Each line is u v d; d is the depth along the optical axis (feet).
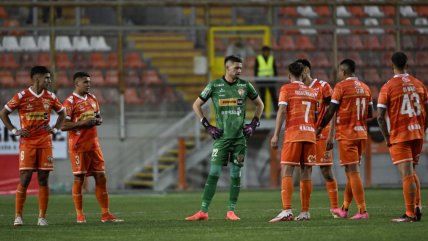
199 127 308.60
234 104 163.63
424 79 323.37
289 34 330.34
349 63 156.25
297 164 155.43
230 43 323.37
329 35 329.72
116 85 314.35
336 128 157.48
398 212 177.17
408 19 333.62
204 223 155.02
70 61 314.96
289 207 155.63
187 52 324.39
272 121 303.27
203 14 344.90
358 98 155.12
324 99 164.66
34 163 159.63
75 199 166.09
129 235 133.90
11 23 334.44
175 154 304.50
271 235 129.90
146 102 314.55
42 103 159.43
